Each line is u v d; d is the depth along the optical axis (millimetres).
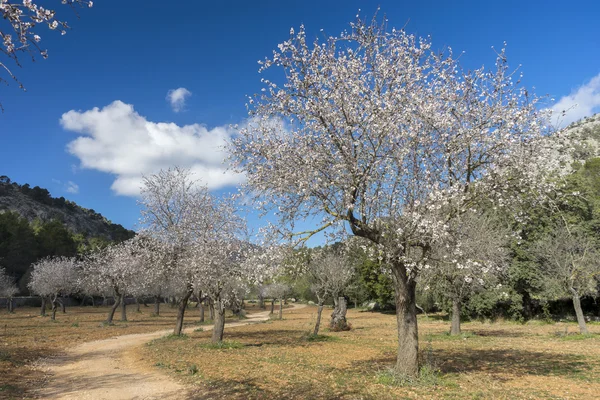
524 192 10703
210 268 20594
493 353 17250
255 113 11172
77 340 25172
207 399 9891
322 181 10695
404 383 10977
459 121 10766
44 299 50812
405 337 11547
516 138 10062
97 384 11812
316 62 10703
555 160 10445
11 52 5141
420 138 10273
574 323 31344
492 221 21281
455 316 25203
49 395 10523
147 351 19453
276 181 10805
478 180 10500
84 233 121625
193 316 55781
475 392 10070
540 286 29328
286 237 11297
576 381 11445
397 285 11797
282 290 55594
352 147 10547
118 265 36781
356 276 56562
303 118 10953
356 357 17078
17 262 69250
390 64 10648
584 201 29266
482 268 10320
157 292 55719
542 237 27656
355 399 9516
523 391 10242
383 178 10555
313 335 25047
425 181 10336
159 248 25141
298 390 10617
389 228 10680
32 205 131500
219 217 22641
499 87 10500
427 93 10758
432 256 11008
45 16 5250
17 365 15094
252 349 20000
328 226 11164
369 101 10305
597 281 24469
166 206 25500
